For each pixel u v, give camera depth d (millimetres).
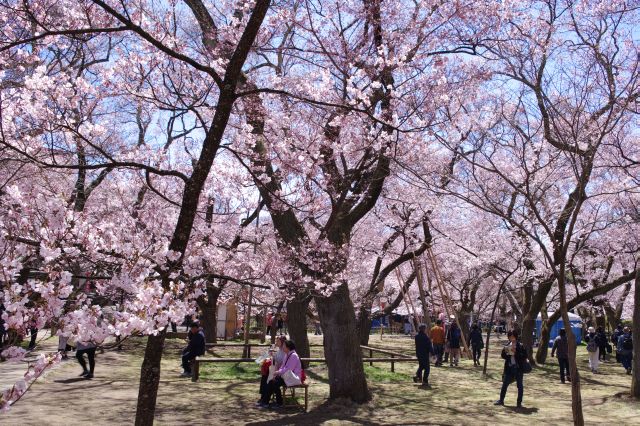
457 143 12258
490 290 34125
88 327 4516
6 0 7402
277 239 12805
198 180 5762
